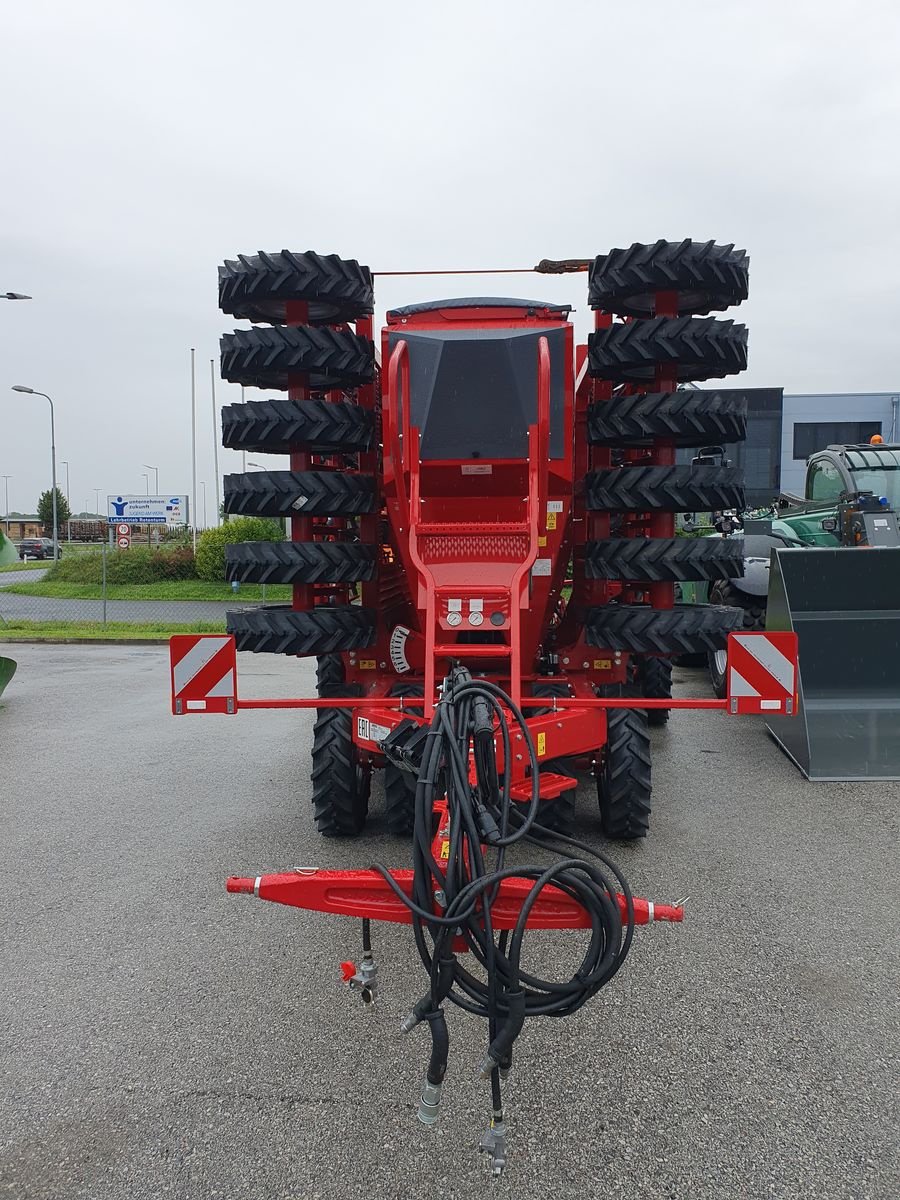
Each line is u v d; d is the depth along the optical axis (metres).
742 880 4.29
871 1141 2.47
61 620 19.58
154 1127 2.55
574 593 5.08
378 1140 2.49
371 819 5.36
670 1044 2.93
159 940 3.72
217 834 5.07
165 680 11.13
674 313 4.33
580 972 2.28
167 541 37.44
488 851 4.64
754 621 8.50
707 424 4.13
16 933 3.79
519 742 3.78
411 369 4.43
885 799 5.61
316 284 4.27
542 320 4.72
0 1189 2.32
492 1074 2.16
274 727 8.24
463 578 4.11
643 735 4.66
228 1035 3.01
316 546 4.33
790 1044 2.92
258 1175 2.37
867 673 6.36
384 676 5.00
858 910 3.95
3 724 8.35
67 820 5.35
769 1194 2.29
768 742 7.24
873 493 8.78
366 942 2.62
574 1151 2.44
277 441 4.42
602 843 4.80
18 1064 2.85
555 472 4.46
